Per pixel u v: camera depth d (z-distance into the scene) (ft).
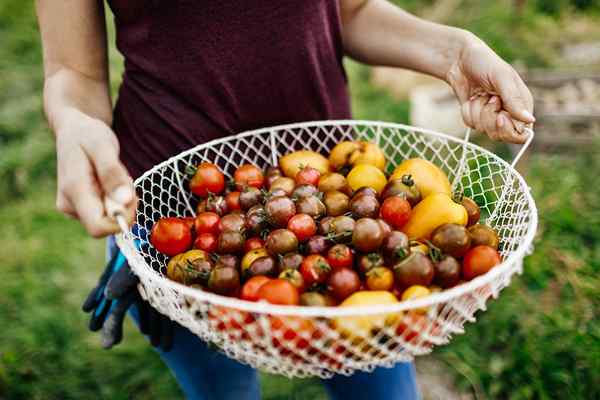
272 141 5.15
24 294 9.53
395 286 3.97
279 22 4.74
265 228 4.47
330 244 4.18
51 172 12.11
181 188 4.89
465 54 4.67
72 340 8.81
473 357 7.89
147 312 4.89
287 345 3.42
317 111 5.38
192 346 5.37
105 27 4.89
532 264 8.78
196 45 4.67
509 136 4.34
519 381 7.50
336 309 3.05
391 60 5.43
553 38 14.82
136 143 5.11
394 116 12.51
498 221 4.76
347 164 5.05
